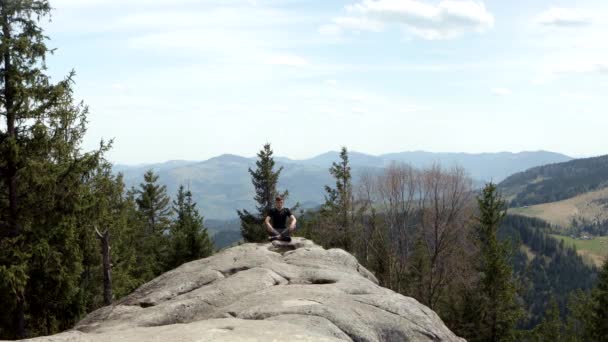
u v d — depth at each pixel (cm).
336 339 641
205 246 4103
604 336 3878
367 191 4628
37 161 1802
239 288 1035
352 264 1440
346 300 898
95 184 2058
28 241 1830
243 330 644
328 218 5091
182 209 5822
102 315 1009
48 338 634
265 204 5012
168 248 4772
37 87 1812
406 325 859
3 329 1878
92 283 2678
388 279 4747
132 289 3422
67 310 2175
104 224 2177
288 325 682
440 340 872
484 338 3856
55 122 1888
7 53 1758
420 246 4622
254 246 1522
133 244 4516
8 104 1791
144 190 5756
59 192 1862
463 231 4150
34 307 2019
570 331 4562
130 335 639
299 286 1022
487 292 3756
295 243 1584
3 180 1823
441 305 4453
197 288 1123
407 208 4359
